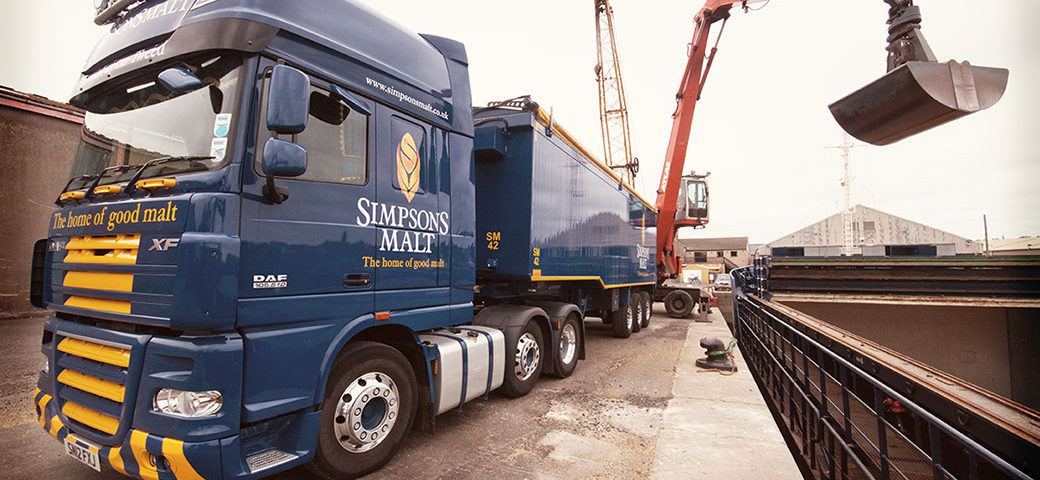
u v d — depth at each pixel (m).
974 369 10.02
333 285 3.43
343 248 3.52
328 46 3.52
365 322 3.67
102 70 3.61
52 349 3.39
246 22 3.04
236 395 2.79
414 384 4.17
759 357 8.90
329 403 3.42
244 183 2.89
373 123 3.85
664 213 15.32
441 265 4.52
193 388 2.65
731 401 5.70
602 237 9.02
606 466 3.96
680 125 14.77
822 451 4.29
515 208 6.20
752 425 4.84
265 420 3.10
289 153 2.88
